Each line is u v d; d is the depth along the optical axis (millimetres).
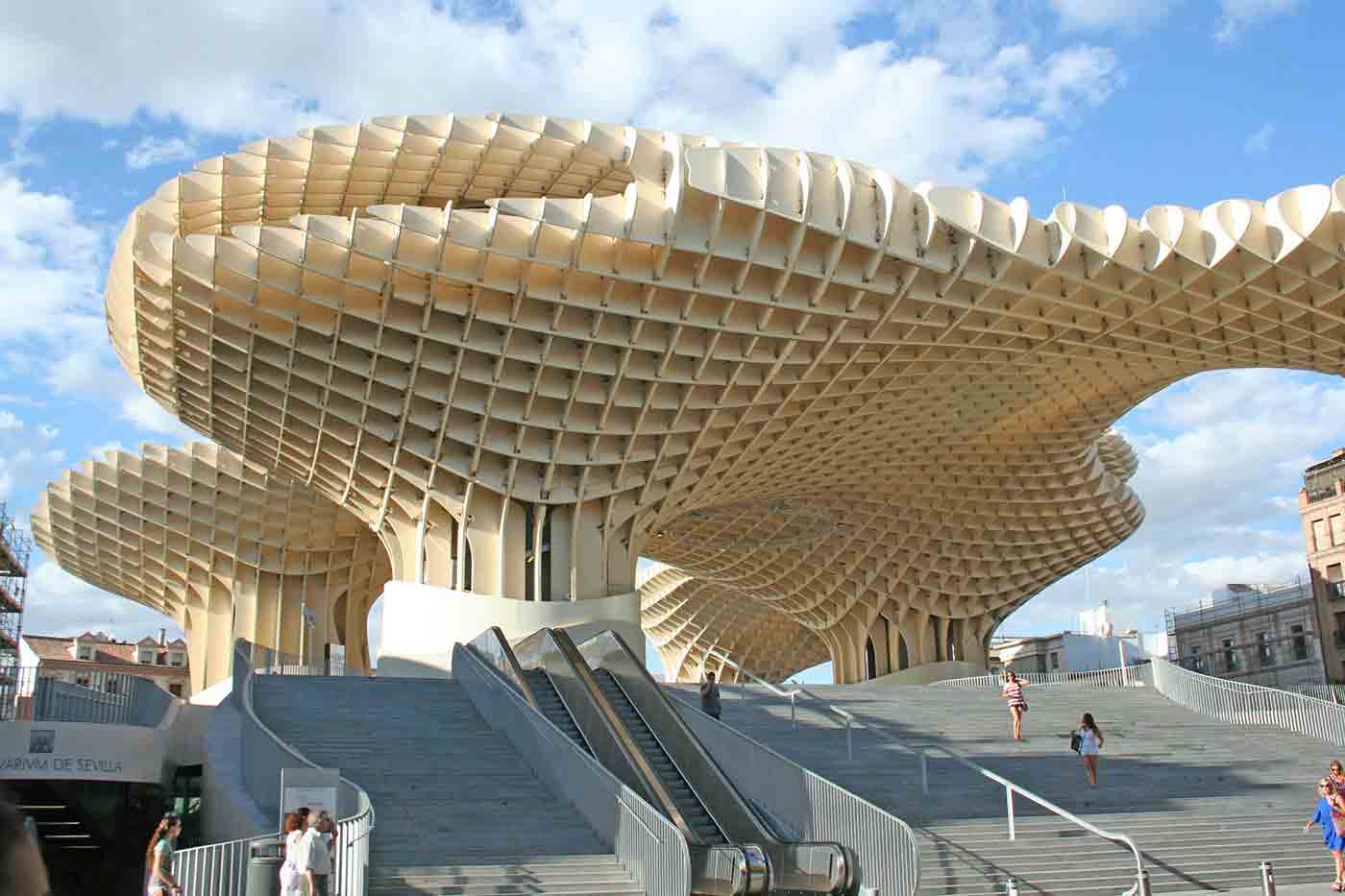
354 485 35281
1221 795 20938
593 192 31734
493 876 15094
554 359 30828
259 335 29578
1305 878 17766
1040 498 48344
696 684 30375
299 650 46938
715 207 26859
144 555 47844
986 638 57188
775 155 26781
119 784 29359
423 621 33719
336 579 48312
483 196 31531
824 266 27812
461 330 30000
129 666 88562
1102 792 20750
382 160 28484
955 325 29750
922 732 25297
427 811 17234
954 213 27297
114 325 32906
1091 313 30156
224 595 47969
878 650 56594
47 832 32156
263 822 16062
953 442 41094
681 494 36250
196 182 27719
